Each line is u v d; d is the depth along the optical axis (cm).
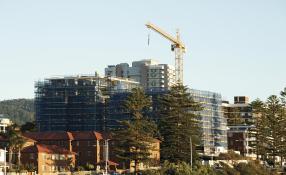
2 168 18050
